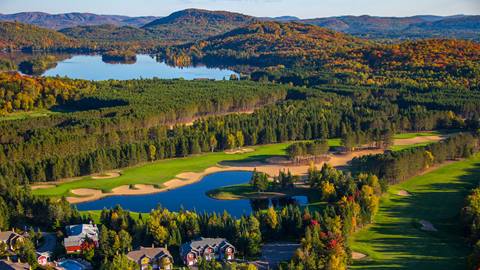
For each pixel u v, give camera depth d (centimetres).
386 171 18938
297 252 12012
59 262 12519
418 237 14300
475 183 19112
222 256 12875
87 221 14650
